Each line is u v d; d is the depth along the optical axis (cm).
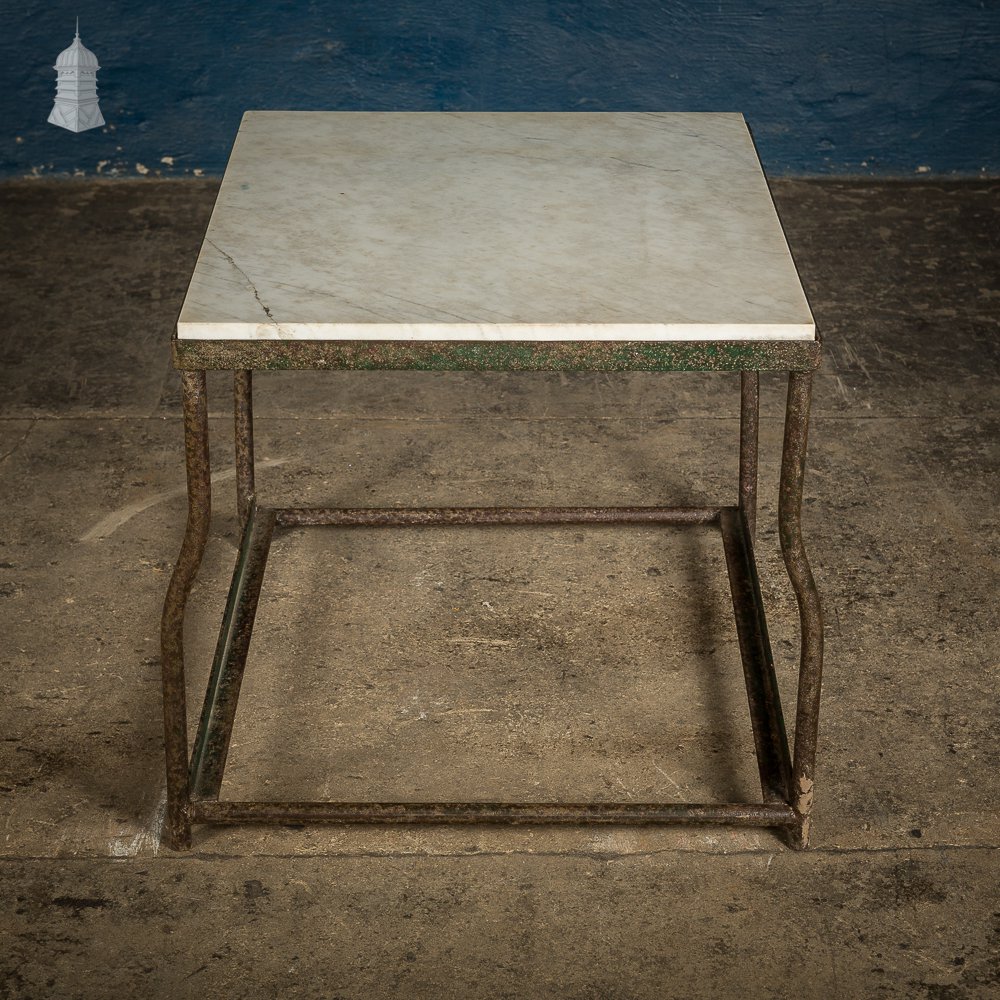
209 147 433
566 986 180
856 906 191
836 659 237
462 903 192
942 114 430
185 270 377
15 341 338
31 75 417
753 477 253
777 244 186
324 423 307
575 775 213
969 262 383
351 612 248
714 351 166
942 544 268
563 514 265
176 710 187
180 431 304
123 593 251
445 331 164
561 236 188
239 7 412
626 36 422
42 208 410
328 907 191
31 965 182
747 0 413
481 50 425
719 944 186
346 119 228
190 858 198
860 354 337
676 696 229
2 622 243
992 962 184
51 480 285
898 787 211
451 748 218
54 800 207
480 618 247
